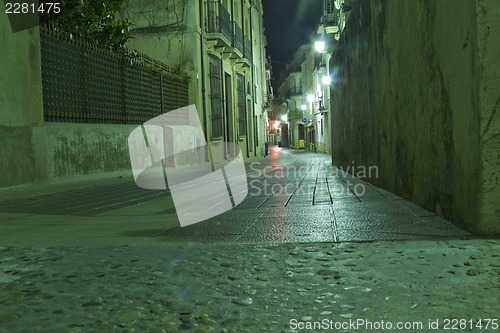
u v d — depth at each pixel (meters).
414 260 2.66
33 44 9.02
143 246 3.33
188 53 17.33
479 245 2.89
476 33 2.96
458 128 3.38
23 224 4.67
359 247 3.03
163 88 15.34
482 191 3.06
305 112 54.12
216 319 1.96
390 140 5.80
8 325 1.94
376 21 6.31
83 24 11.35
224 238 3.53
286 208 5.05
